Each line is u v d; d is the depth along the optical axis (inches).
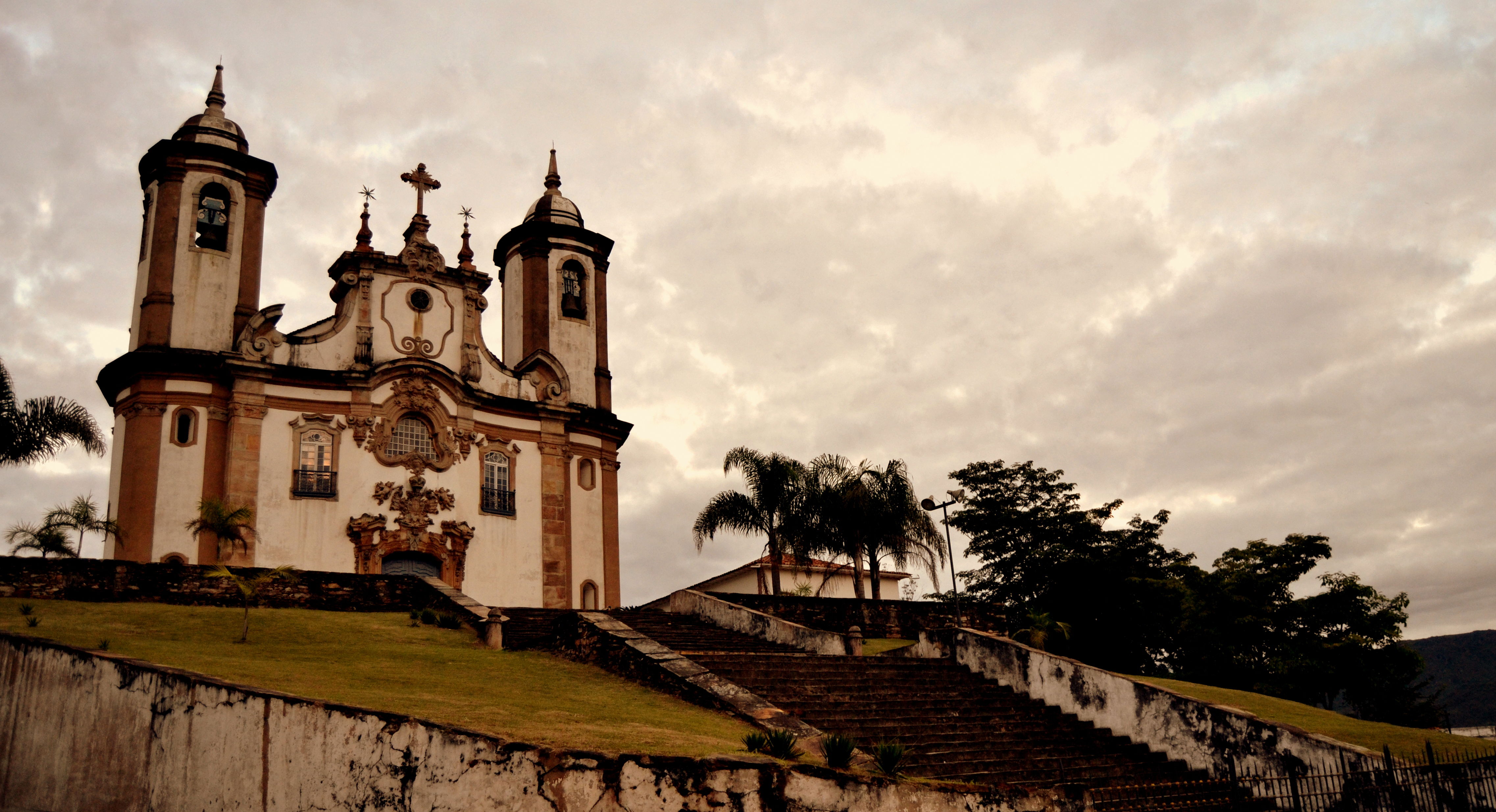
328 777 416.8
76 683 521.3
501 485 1259.8
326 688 503.8
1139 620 1501.0
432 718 447.8
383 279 1246.9
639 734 460.8
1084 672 713.0
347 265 1245.7
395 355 1229.7
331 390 1173.1
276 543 1098.7
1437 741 765.9
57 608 752.3
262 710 439.8
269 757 433.1
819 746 471.8
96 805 491.2
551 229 1445.6
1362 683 1375.5
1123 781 594.9
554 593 1254.9
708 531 1317.7
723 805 377.7
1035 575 1553.9
